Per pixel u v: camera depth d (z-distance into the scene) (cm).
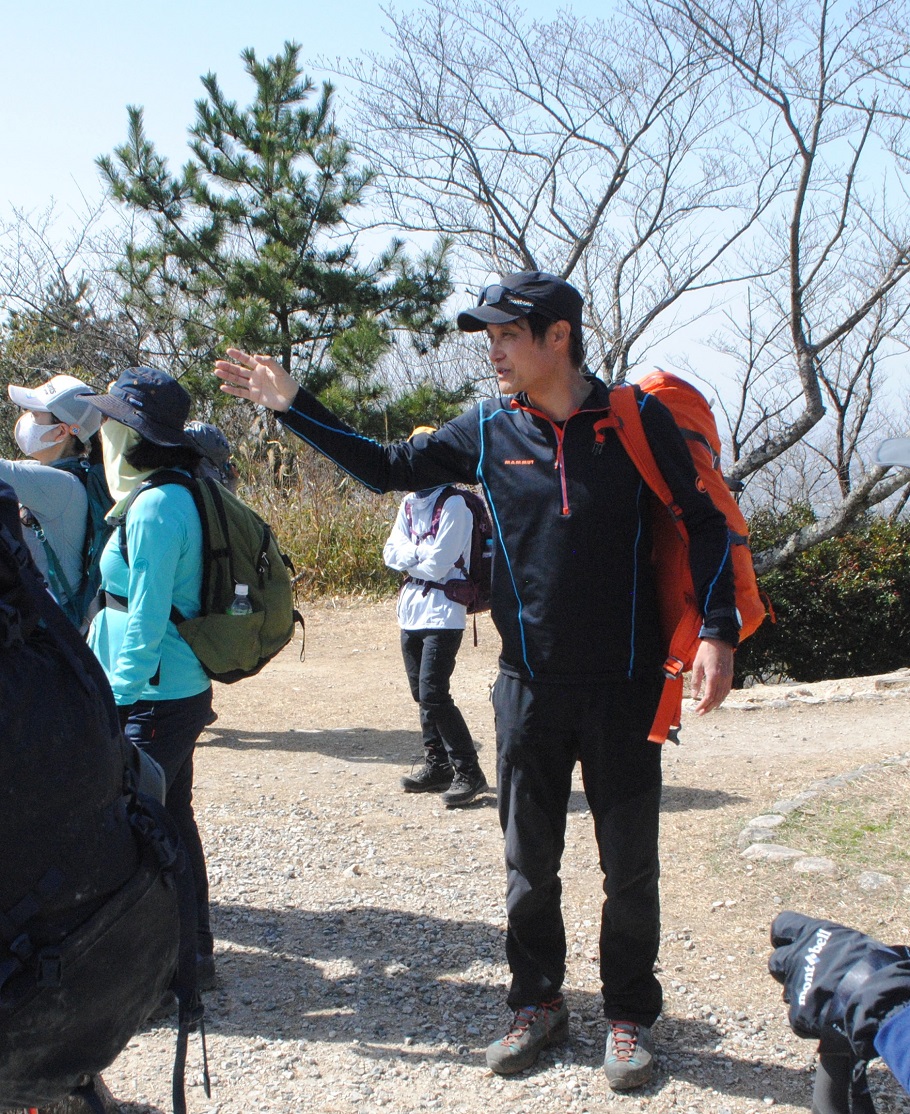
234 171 2012
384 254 2064
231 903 417
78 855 180
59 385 359
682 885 416
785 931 194
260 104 2033
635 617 275
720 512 270
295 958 371
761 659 1183
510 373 270
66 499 347
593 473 268
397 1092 292
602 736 278
